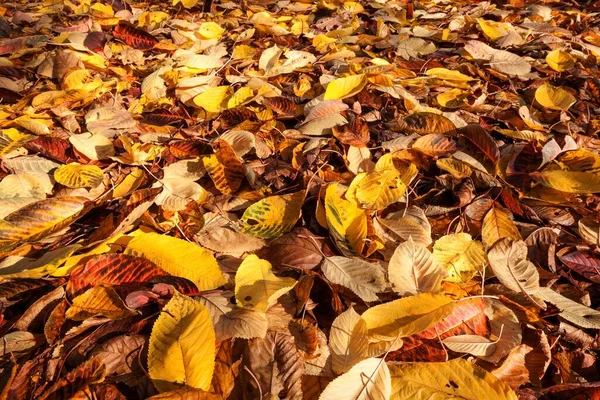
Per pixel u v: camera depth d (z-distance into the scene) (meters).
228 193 0.56
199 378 0.34
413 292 0.43
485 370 0.35
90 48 0.86
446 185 0.58
